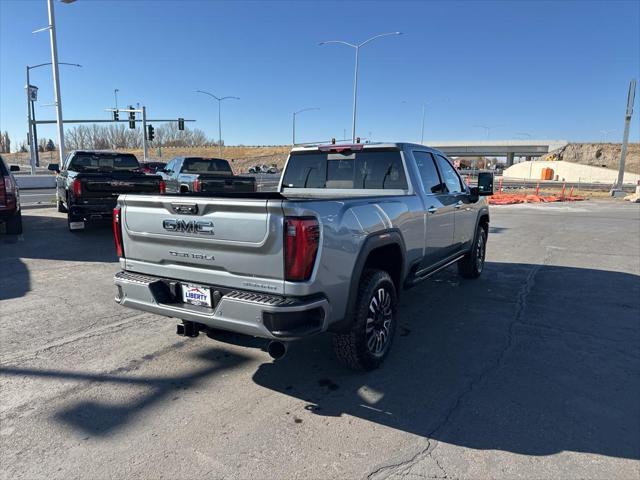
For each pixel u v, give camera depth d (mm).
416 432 3029
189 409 3285
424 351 4348
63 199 13023
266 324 3000
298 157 5590
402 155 4828
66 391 3518
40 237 10109
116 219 3900
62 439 2912
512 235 12344
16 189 9680
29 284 6449
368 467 2674
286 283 3012
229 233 3170
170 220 3475
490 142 102688
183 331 3832
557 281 7129
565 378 3822
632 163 84188
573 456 2787
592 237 12008
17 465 2662
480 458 2762
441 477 2590
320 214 3127
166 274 3615
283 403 3381
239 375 3820
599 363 4125
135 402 3369
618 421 3186
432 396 3502
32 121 34156
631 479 2588
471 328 4988
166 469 2639
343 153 5227
